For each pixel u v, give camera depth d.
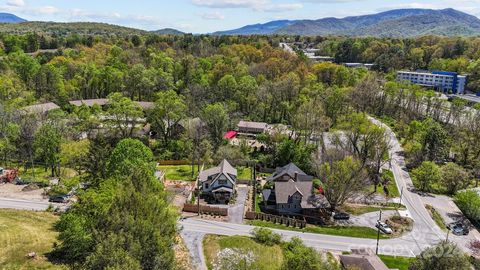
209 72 148.12
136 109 94.44
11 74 125.19
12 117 85.56
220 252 53.22
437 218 70.25
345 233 63.66
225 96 128.50
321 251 57.00
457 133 101.62
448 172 83.19
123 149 60.59
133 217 39.69
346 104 125.00
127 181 46.62
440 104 123.38
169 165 91.44
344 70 150.75
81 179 64.62
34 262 40.84
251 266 49.03
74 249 41.00
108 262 33.50
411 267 44.72
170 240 42.25
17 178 71.25
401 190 81.81
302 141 101.44
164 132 100.19
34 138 77.44
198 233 59.06
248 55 177.62
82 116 94.88
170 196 67.00
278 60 157.75
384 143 86.19
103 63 156.50
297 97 122.75
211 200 72.81
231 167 80.62
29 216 54.38
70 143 76.00
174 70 148.12
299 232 63.00
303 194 72.44
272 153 95.50
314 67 161.12
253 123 115.69
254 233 59.28
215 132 97.38
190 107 110.19
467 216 71.50
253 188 79.44
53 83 124.75
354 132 88.06
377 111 134.25
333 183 71.25
